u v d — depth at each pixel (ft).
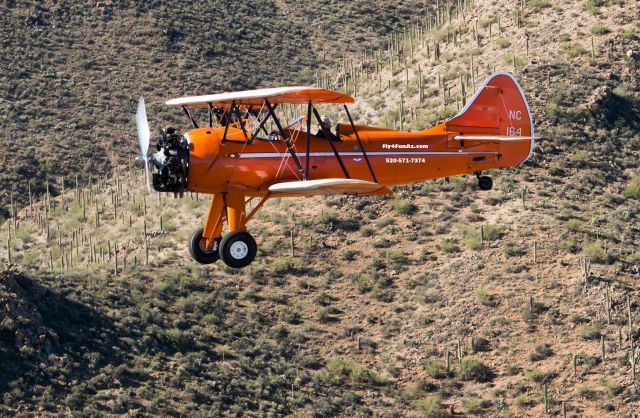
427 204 609.83
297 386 473.67
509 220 583.99
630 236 570.87
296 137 259.60
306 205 615.57
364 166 270.46
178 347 489.26
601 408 446.19
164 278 552.00
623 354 471.62
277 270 560.20
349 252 572.92
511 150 300.61
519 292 520.42
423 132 287.69
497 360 483.51
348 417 454.40
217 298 536.42
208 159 250.78
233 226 256.93
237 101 261.03
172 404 444.55
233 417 441.68
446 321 510.58
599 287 515.09
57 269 578.66
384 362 492.95
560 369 470.80
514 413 451.94
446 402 463.83
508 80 302.86
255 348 499.51
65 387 439.22
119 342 481.05
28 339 455.63
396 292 538.88
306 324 520.83
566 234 565.94
